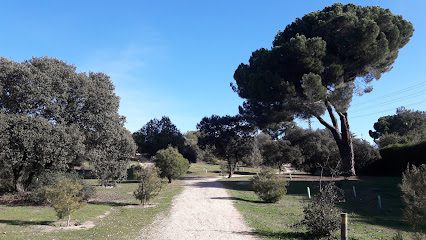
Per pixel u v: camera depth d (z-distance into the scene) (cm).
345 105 3719
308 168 5656
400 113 9481
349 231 1564
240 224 1681
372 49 3562
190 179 5275
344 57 3709
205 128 6134
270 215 2020
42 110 2611
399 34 3844
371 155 4603
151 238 1339
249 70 4075
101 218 1875
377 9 3925
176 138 8144
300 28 4006
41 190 2328
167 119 8281
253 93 3775
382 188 3225
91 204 2442
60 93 2653
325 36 3722
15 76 2498
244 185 4128
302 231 1505
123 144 3170
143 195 2517
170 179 4550
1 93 2467
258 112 4203
